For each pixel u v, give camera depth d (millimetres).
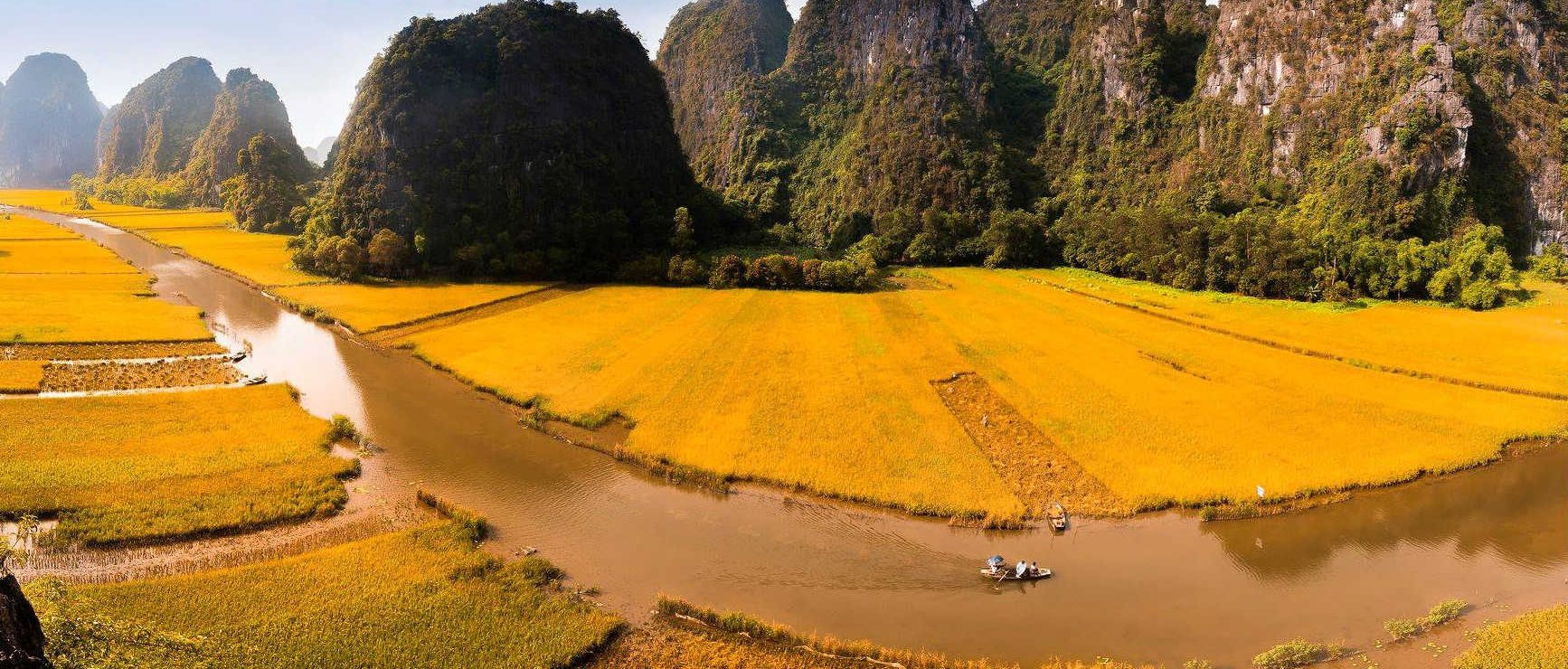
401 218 115000
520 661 29312
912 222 139375
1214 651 31609
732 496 44500
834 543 39500
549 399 59562
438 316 87938
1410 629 32312
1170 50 152625
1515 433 52812
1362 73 117188
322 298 95500
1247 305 94000
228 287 104750
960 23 158000
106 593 31688
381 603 32219
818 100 186750
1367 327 80750
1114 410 57344
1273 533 40719
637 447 50375
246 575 33844
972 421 55844
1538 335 75625
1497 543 39969
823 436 52312
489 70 126438
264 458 46375
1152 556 38531
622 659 30422
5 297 87750
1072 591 35625
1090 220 129250
